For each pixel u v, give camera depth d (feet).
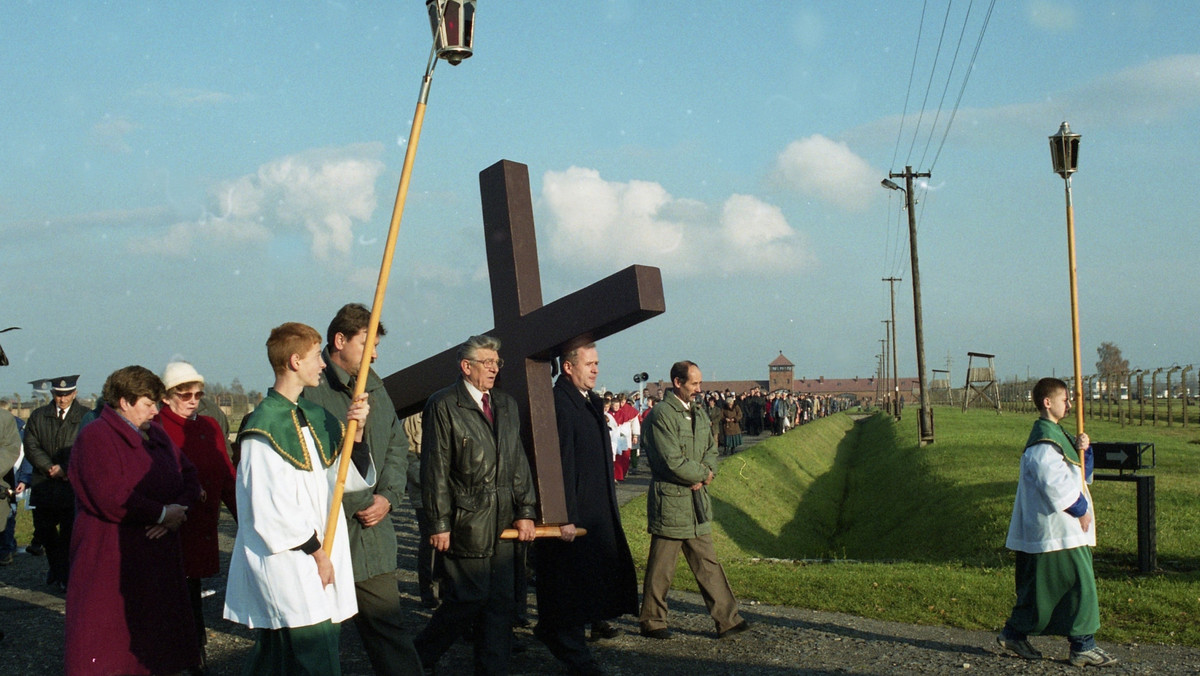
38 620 24.82
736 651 21.67
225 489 21.22
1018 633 20.88
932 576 29.22
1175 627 23.36
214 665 20.53
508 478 18.76
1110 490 45.19
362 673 19.80
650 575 22.94
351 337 17.56
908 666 20.43
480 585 18.25
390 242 15.35
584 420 21.61
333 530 14.44
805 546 63.52
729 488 65.77
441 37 15.38
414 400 23.48
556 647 20.01
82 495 16.01
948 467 70.59
